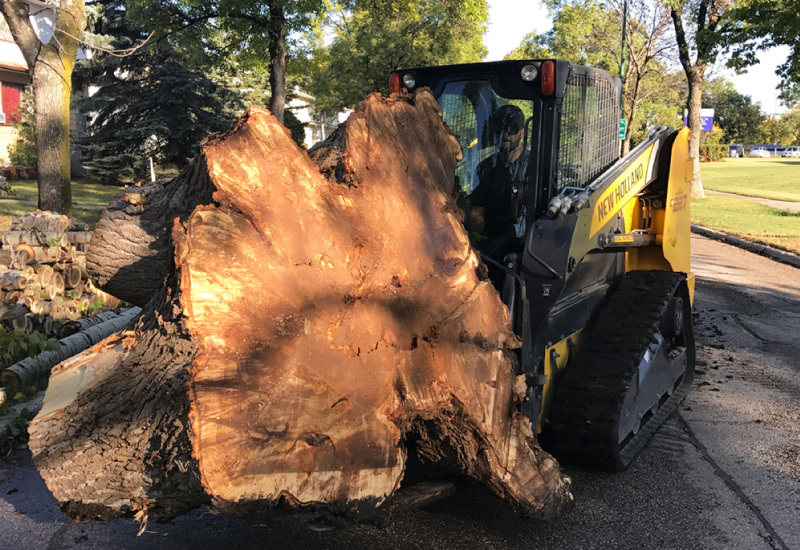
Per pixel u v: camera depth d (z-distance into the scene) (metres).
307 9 14.41
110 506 2.65
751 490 4.08
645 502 3.89
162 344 2.46
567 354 4.43
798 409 5.48
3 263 6.38
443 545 3.36
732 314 8.92
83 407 2.63
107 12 24.77
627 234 4.91
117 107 24.23
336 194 2.74
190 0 14.32
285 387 2.41
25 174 22.22
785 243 15.22
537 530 3.54
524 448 3.20
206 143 2.52
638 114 31.62
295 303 2.50
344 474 2.53
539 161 4.04
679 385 5.92
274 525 3.51
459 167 4.37
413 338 2.82
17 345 5.45
